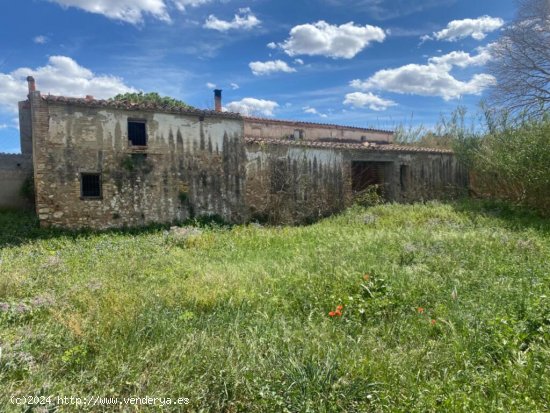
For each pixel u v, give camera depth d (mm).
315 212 14211
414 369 3193
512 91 18938
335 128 22078
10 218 11273
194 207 11969
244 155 12883
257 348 3479
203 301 4695
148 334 3855
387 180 16438
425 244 7227
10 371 3176
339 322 4172
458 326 3852
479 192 17156
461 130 17297
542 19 17875
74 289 5172
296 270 5855
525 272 5254
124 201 10828
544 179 11352
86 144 10242
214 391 2992
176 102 18609
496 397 2717
